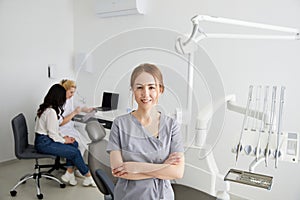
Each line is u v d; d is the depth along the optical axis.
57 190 2.67
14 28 3.30
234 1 2.38
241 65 2.39
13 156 3.44
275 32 2.20
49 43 3.68
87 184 2.74
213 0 2.51
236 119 2.38
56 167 3.00
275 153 1.47
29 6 3.42
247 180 1.42
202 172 1.48
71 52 3.95
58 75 3.82
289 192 2.24
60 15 3.77
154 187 0.89
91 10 3.69
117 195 0.93
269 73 2.25
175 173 0.81
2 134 3.31
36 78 3.58
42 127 2.58
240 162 2.41
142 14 3.11
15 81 3.38
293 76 2.14
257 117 1.67
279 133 1.52
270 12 2.21
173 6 2.81
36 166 2.72
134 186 0.89
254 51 2.31
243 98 2.40
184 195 1.50
